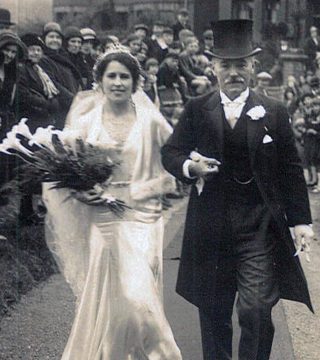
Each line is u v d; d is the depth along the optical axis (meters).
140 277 3.59
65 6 4.84
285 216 3.57
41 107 4.61
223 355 3.65
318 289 4.76
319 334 4.23
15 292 4.38
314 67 6.46
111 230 3.65
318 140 7.72
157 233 3.69
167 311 4.00
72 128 3.67
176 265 4.04
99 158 3.59
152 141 3.65
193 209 3.59
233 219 3.49
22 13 4.84
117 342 3.58
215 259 3.55
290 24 5.91
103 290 3.65
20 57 4.71
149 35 4.69
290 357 3.99
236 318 3.89
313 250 5.34
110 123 3.65
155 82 4.42
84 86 4.69
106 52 3.64
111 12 4.82
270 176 3.49
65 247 3.74
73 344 3.66
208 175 3.47
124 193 3.64
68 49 4.70
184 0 4.77
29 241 4.63
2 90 4.64
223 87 3.51
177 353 3.62
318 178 7.73
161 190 3.68
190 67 4.55
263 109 3.46
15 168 4.36
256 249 3.47
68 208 3.70
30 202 4.61
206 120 3.50
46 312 4.20
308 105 7.47
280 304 4.56
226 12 4.84
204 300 3.60
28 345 3.98
